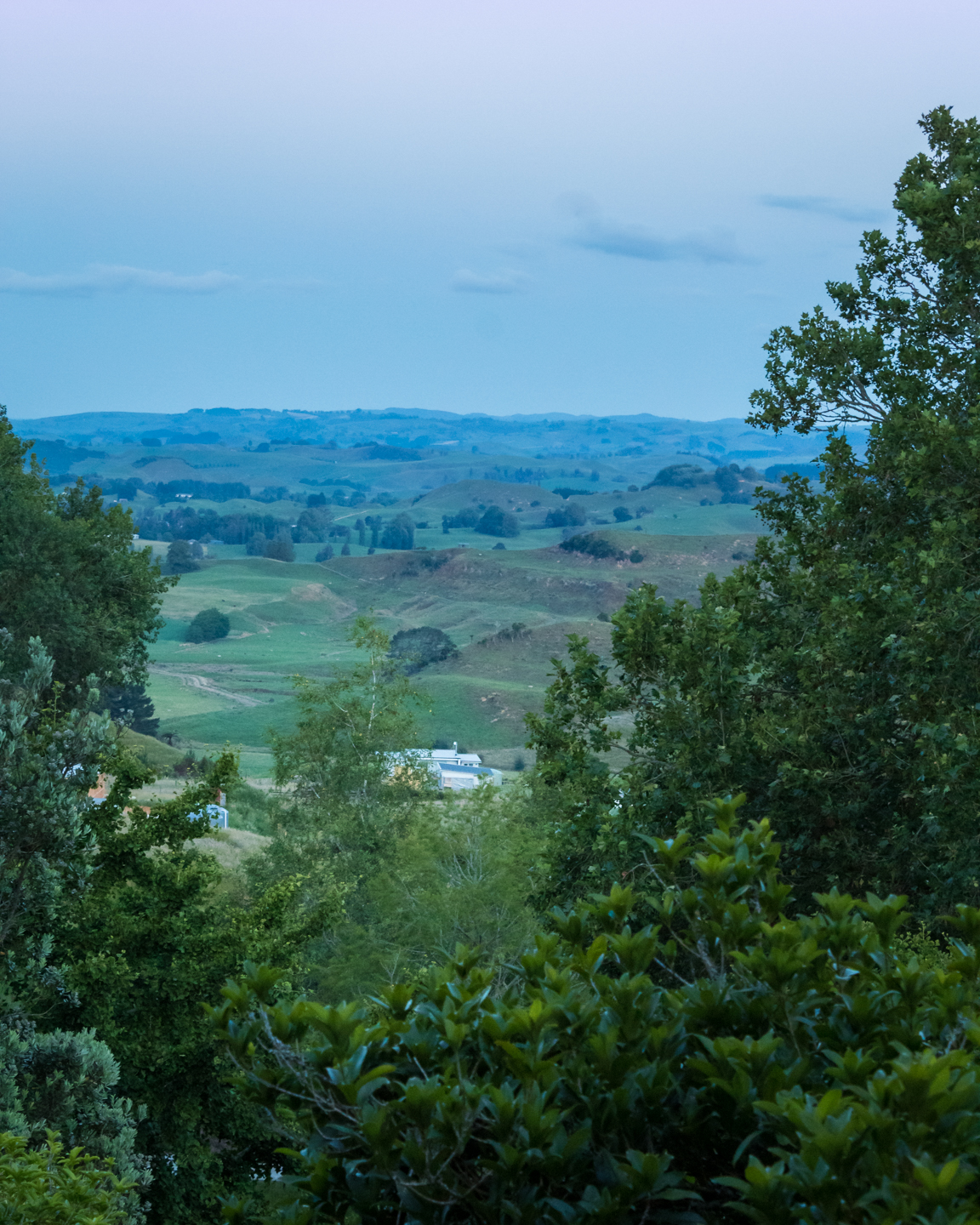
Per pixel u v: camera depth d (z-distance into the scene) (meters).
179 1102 16.39
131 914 17.06
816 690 16.28
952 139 21.08
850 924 4.59
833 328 21.56
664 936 13.83
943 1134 3.18
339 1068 3.77
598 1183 3.60
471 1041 4.17
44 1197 6.84
